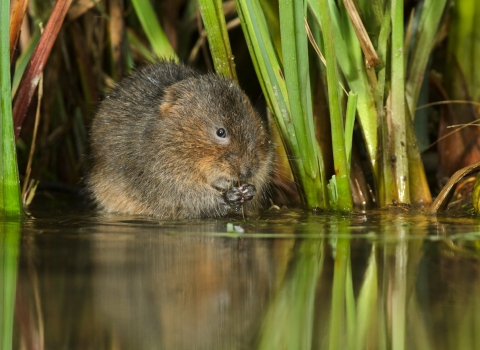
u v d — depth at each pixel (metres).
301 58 9.17
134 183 10.81
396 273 6.34
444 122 11.78
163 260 6.80
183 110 10.35
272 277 6.21
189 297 5.66
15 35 9.88
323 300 5.62
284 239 7.82
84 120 13.59
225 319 5.21
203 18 10.36
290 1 8.83
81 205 11.89
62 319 5.18
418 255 6.98
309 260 6.82
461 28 11.23
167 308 5.41
